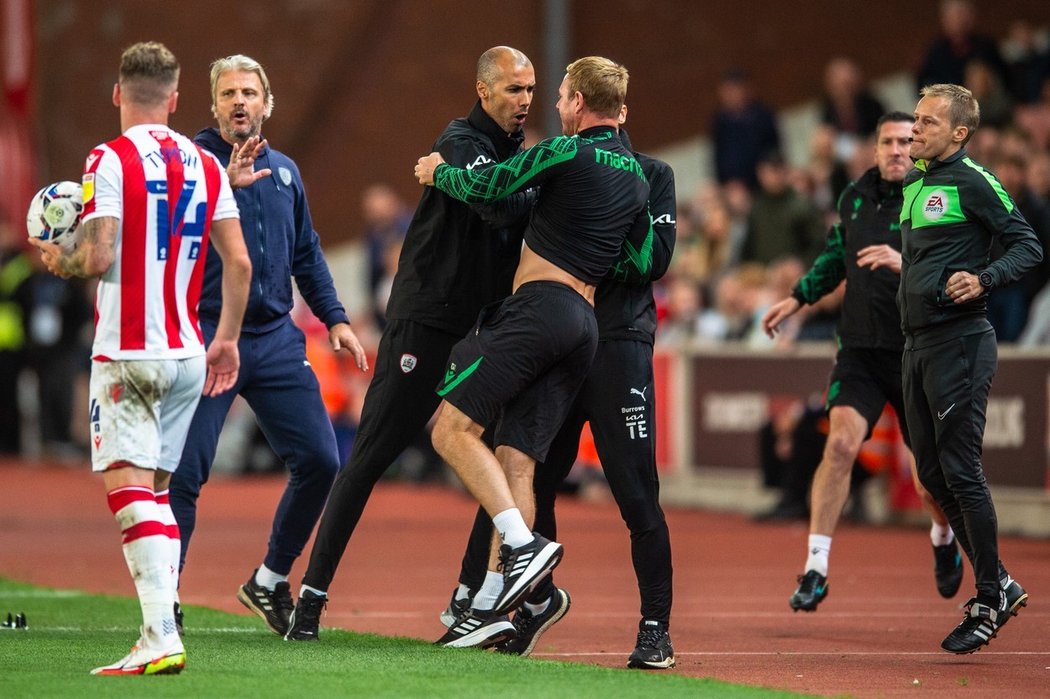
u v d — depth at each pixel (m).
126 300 20.14
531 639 24.00
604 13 79.19
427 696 18.88
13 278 75.56
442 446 22.83
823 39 75.81
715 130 67.38
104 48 81.12
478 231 24.36
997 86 56.25
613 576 36.16
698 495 56.50
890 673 22.36
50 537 44.25
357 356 26.03
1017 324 47.84
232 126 24.83
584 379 23.22
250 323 24.94
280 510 25.70
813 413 49.34
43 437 75.50
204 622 27.16
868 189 28.77
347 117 81.50
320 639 24.61
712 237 61.34
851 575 36.38
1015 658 23.91
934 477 24.23
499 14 80.31
